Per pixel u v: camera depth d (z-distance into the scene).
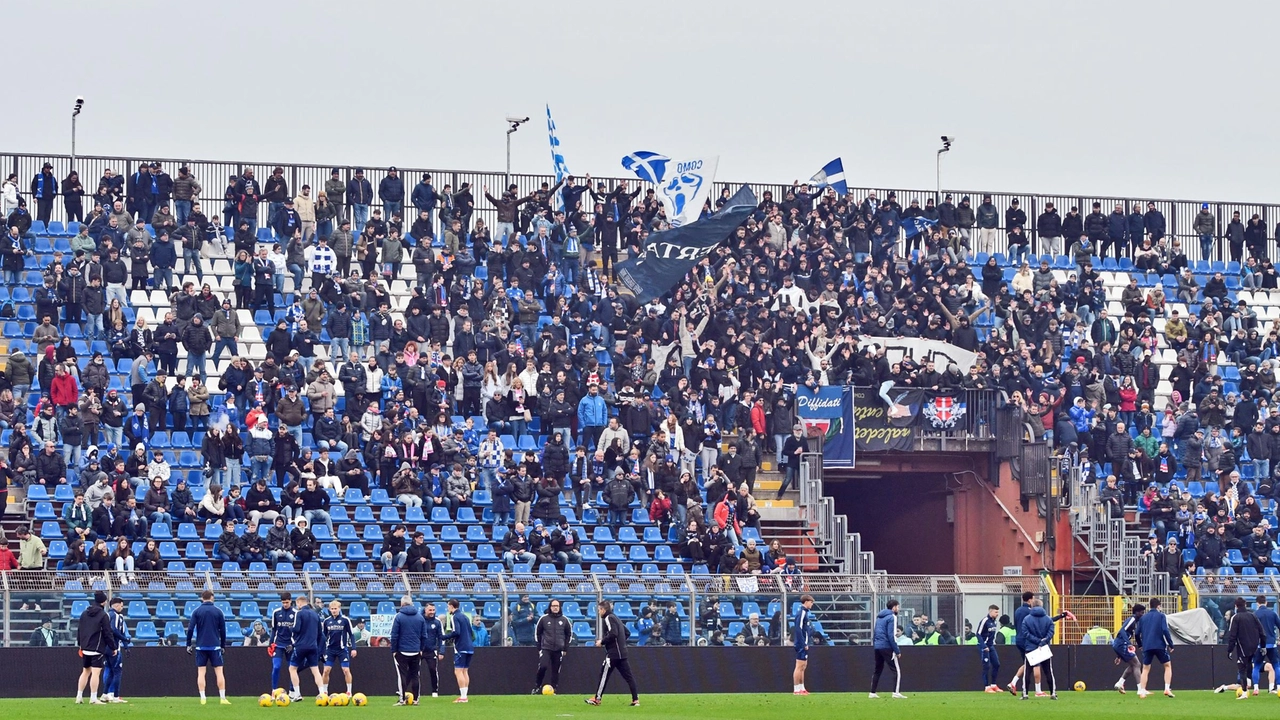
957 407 55.94
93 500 45.81
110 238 55.03
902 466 56.81
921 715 34.72
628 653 42.25
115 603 36.66
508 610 42.31
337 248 57.81
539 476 50.78
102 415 49.81
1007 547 55.84
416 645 37.38
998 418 56.06
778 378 55.03
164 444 51.41
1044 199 68.00
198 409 51.47
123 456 50.25
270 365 51.78
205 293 54.16
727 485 50.84
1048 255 66.56
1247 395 58.75
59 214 61.59
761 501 53.72
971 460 57.28
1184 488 57.28
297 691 37.06
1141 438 56.31
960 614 44.94
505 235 60.44
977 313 59.41
